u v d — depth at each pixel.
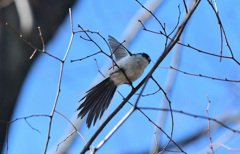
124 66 8.36
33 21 9.27
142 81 7.45
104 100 8.38
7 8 9.23
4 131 9.44
